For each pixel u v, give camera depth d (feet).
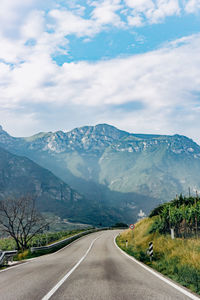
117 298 21.11
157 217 118.52
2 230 127.75
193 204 92.07
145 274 35.27
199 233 76.69
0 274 37.52
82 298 21.07
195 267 35.12
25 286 26.78
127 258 59.93
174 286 27.07
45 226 140.67
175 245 58.54
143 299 20.88
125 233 156.76
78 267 42.75
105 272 36.60
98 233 227.81
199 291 24.47
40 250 90.12
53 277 32.48
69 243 134.51
